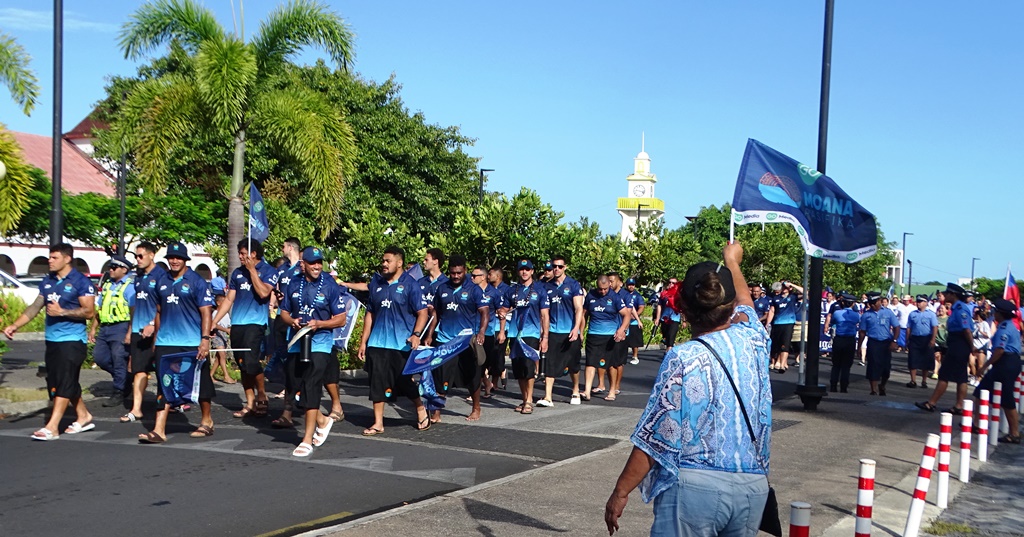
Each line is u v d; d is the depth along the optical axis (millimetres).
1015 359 12289
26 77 14375
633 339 20734
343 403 12922
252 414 11445
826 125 13500
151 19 17266
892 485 8484
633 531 6402
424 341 11539
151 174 17438
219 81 16516
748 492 3467
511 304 14062
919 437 11641
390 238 18625
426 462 8797
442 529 6305
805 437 11141
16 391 12461
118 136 17453
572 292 13211
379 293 10367
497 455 9258
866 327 17391
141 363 11000
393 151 37281
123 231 30672
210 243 29750
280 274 11039
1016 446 11898
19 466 8156
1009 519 7570
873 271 58562
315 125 17781
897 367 25688
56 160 13492
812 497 7773
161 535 6090
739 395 3486
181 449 9133
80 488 7340
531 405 12453
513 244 18781
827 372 22750
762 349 3658
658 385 3504
